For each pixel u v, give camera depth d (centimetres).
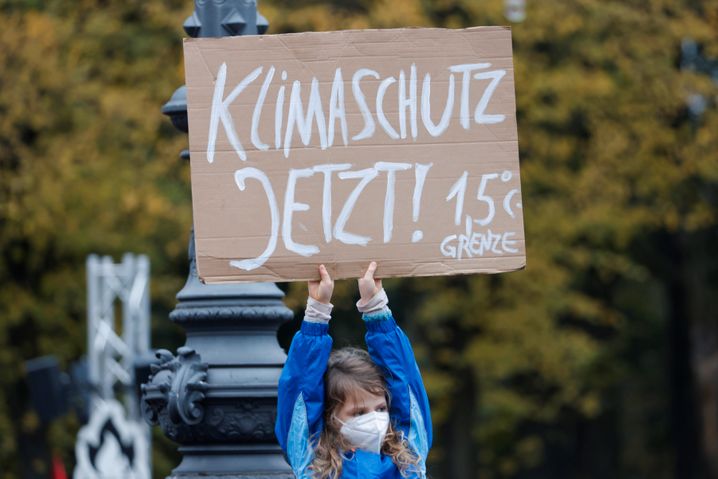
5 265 5650
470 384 6062
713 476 7712
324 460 1398
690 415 7669
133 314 4566
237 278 1501
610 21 5484
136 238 5578
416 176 1510
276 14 5066
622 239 5734
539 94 5478
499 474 8950
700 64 6019
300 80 1516
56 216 5434
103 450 4112
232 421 1748
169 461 5875
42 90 5353
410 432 1441
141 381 2555
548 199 5562
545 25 5375
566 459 10606
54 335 5784
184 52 1516
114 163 5341
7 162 5375
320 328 1448
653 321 8506
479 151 1516
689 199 5941
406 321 5856
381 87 1516
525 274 5569
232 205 1505
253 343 1784
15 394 5778
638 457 10069
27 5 5538
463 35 1521
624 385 9169
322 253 1500
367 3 5281
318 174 1509
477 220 1510
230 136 1513
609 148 5484
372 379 1407
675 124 5838
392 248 1500
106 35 5384
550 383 6594
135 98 5231
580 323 7356
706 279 7350
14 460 5891
